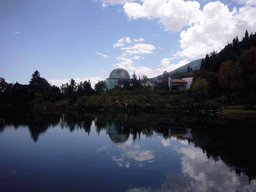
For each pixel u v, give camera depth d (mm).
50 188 9320
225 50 103500
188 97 74875
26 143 18969
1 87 113312
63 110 80062
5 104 88938
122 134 23531
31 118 44031
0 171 11594
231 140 19812
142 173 11258
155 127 28797
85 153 15453
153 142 19125
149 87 110250
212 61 97062
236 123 32281
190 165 12625
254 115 39719
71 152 15695
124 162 13203
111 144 18375
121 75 159500
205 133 23656
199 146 17484
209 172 11422
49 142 19453
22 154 15188
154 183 9914
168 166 12414
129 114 55844
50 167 12273
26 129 27859
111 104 81250
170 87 106750
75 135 23062
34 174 11133
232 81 59281
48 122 36250
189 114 52375
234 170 11805
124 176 10805
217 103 62469
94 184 9789
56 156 14633
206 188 9398
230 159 13805
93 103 87875
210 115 47812
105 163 12992
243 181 10234
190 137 21453
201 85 64562
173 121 36656
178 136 22031
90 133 24375
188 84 113125
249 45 85688
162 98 78500
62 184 9789
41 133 24625
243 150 16203
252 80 50781
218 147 17016
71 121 38000
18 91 88125
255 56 52031
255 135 22500
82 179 10414
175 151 15883
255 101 52125
